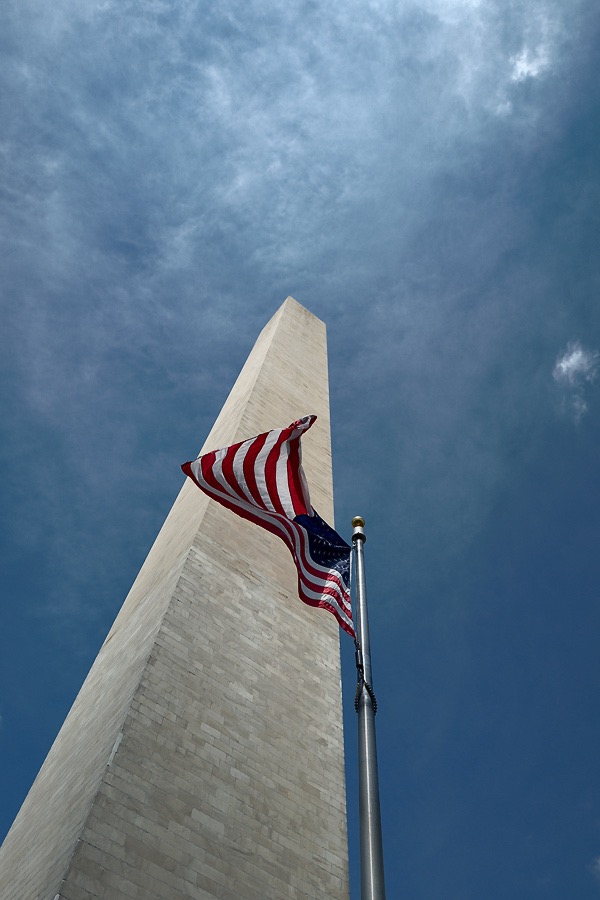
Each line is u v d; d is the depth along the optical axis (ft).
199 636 59.93
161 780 48.01
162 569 72.43
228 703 56.49
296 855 50.21
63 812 48.70
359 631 45.34
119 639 69.26
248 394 97.45
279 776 54.44
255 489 53.93
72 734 62.03
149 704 52.24
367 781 35.86
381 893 31.12
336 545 51.44
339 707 64.64
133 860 42.80
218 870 45.60
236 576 68.23
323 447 98.73
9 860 54.80
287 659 64.49
